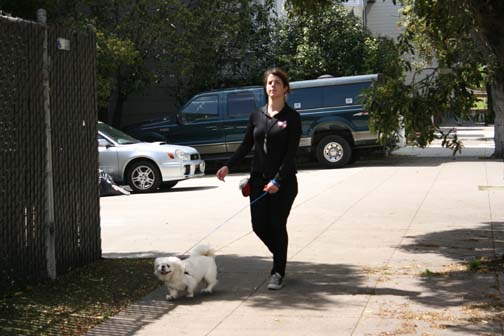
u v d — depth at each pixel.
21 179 10.47
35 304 10.02
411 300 10.16
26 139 10.58
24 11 28.88
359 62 36.69
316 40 37.16
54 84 11.38
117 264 12.73
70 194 11.97
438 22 13.14
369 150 31.84
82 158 12.41
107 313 9.73
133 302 10.31
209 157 32.06
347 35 36.72
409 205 19.48
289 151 10.72
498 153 33.00
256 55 38.09
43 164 11.06
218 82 38.06
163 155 25.33
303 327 9.02
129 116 41.75
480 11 11.48
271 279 10.92
